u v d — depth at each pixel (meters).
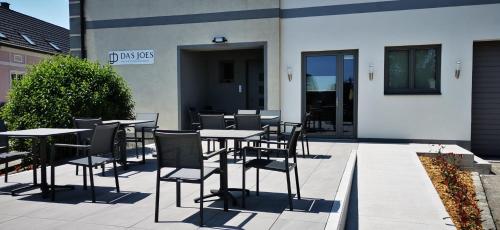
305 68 9.91
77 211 4.18
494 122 9.29
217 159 7.21
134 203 4.46
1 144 5.61
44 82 7.76
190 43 10.50
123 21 10.98
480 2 8.78
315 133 9.95
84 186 5.07
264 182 5.36
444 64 9.03
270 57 9.90
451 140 9.09
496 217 5.00
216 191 4.67
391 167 6.64
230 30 10.15
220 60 12.06
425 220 4.29
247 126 6.58
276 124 8.19
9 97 7.83
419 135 9.25
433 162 7.38
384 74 9.35
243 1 10.03
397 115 9.34
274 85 9.90
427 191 5.32
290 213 3.99
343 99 9.70
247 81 11.90
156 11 10.73
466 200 5.12
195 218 3.92
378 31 9.32
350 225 4.25
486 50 9.20
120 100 8.83
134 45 10.93
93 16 11.20
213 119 6.70
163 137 3.79
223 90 12.12
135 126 7.48
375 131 9.48
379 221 4.29
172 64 10.68
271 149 4.23
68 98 7.64
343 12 9.51
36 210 4.22
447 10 8.95
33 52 21.62
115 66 11.08
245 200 4.52
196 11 10.41
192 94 11.30
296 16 9.84
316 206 4.23
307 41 9.79
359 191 5.36
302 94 9.93
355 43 9.48
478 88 9.31
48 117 7.51
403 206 4.75
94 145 4.59
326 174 5.78
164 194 4.83
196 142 3.70
